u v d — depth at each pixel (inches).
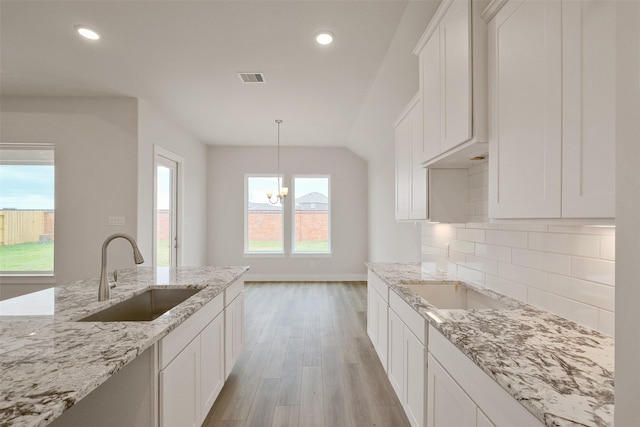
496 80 49.6
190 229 208.4
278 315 161.0
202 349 68.1
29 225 147.7
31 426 24.9
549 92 38.2
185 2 80.1
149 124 153.2
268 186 248.7
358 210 247.3
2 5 81.3
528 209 42.1
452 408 47.2
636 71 18.8
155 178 157.0
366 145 211.8
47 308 58.1
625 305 19.3
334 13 84.0
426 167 85.0
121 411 47.3
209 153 242.4
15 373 33.3
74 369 34.3
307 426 76.4
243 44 99.5
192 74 120.3
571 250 51.0
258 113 166.1
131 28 91.4
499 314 55.1
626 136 19.3
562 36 36.2
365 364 107.9
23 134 141.2
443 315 54.6
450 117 60.1
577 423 26.0
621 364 19.4
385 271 100.7
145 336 44.3
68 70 117.3
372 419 79.0
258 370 103.7
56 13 84.5
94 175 141.5
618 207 19.8
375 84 127.6
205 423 77.4
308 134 209.0
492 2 48.7
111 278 88.8
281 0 79.2
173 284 81.0
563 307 52.7
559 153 36.7
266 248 247.8
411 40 91.7
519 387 31.3
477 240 80.5
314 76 121.6
